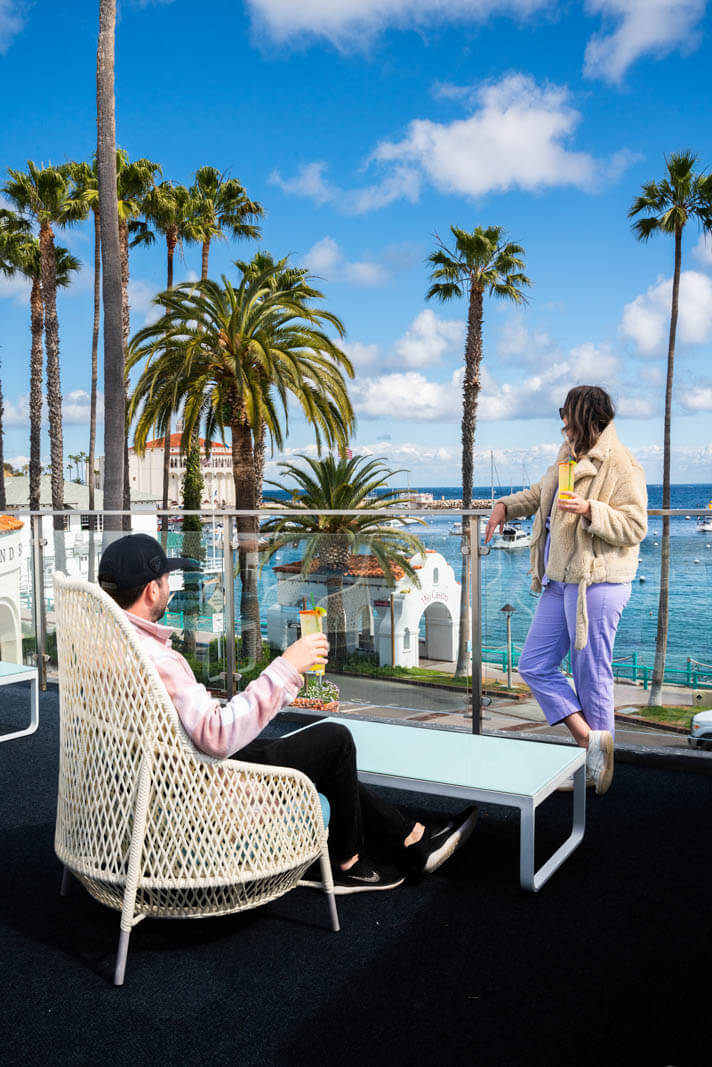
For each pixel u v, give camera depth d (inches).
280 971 85.4
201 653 201.2
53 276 1359.5
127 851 83.3
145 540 89.6
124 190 1244.5
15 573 229.9
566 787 138.3
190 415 681.0
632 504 127.4
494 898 101.3
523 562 154.6
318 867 110.5
